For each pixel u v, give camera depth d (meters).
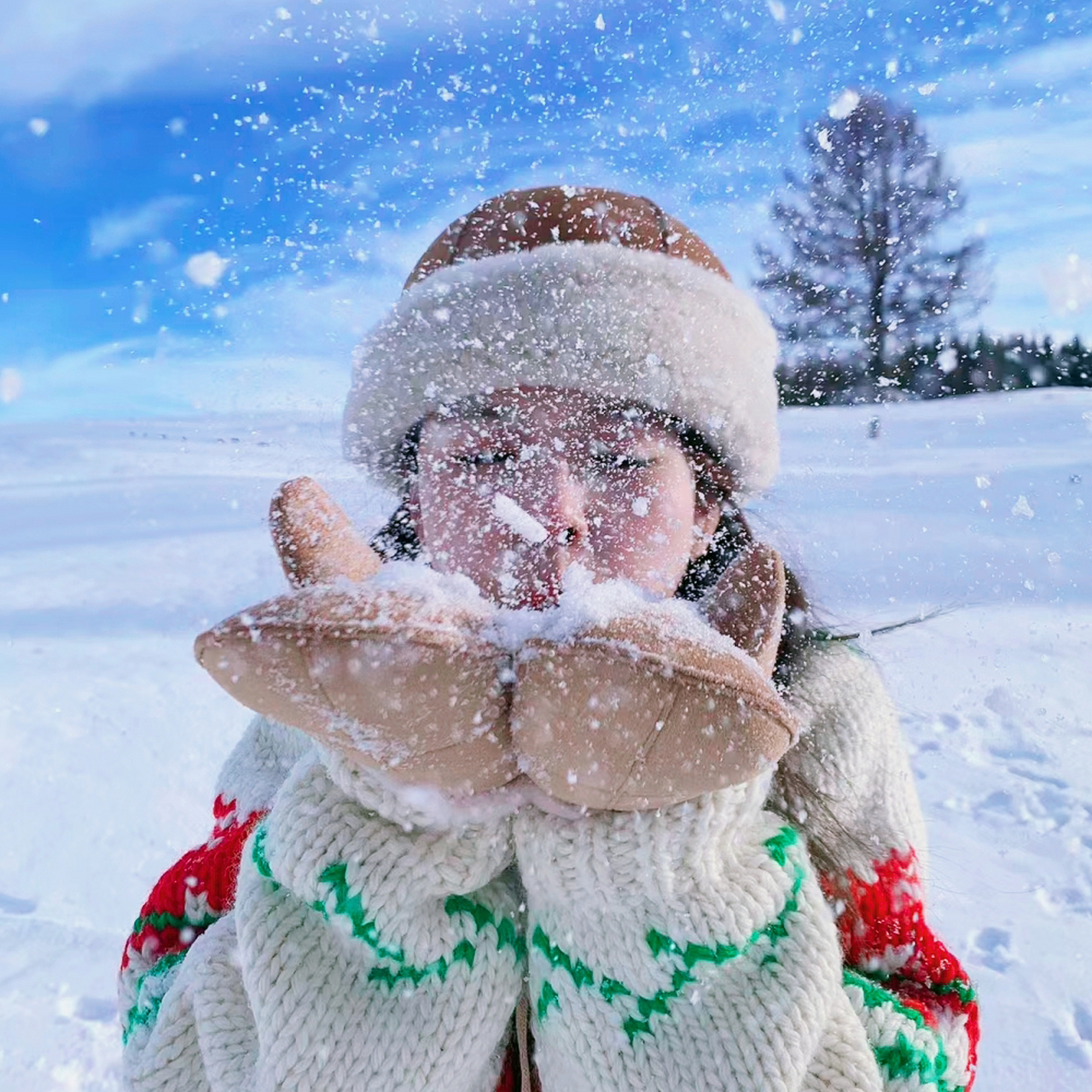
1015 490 3.12
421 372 0.55
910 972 0.54
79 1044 0.96
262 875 0.48
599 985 0.45
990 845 1.34
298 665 0.36
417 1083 0.44
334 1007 0.44
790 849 0.48
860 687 0.58
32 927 1.16
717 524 0.60
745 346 0.58
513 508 0.48
